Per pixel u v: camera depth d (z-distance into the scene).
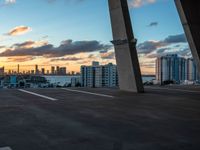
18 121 7.61
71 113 8.99
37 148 5.23
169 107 10.52
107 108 10.16
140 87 16.69
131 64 16.62
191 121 7.82
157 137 6.07
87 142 5.64
